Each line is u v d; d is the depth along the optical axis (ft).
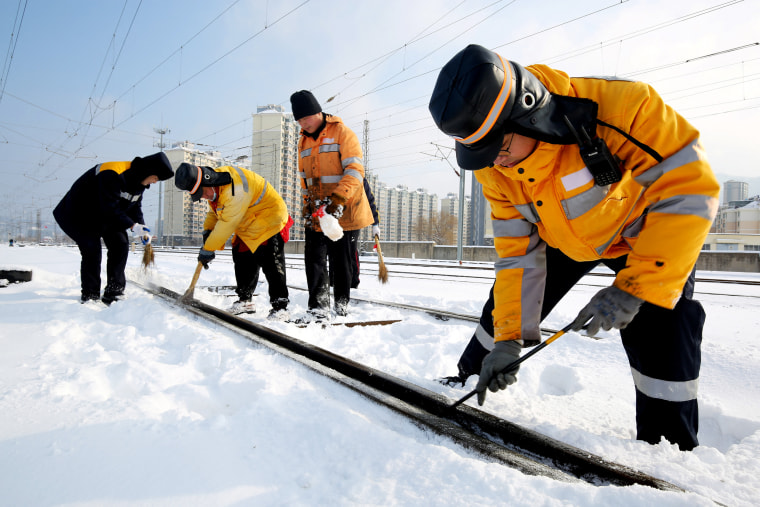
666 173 4.17
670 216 4.10
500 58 4.11
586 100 4.33
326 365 7.38
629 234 5.14
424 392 5.92
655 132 4.19
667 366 4.86
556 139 4.35
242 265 13.53
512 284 5.72
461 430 5.00
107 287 14.23
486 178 5.61
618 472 3.99
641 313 4.91
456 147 4.58
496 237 6.03
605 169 4.35
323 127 12.62
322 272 12.42
